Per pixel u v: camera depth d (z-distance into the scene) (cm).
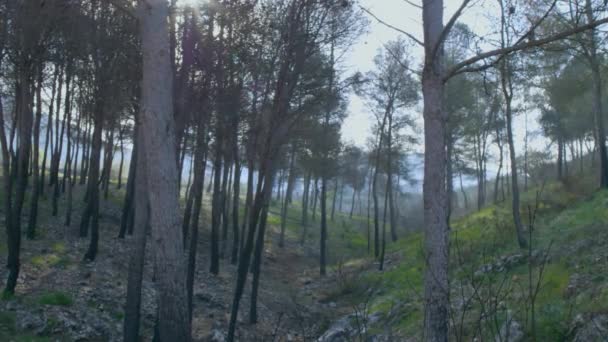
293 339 1399
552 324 916
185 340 716
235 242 2358
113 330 1195
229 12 1197
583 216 1706
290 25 1230
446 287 518
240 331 1434
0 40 1230
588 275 1125
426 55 559
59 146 2469
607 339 815
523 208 2209
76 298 1296
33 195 1725
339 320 1532
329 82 1488
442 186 538
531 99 2633
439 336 504
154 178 727
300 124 2062
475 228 2273
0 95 1475
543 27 729
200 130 1370
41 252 1591
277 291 2017
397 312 1414
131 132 2702
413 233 3519
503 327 898
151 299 1459
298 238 3466
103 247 1814
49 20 1224
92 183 1673
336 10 1230
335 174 2981
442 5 563
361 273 2384
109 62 1474
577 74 1938
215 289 1808
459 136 2997
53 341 1064
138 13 782
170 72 760
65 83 2048
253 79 1396
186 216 1795
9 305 1148
